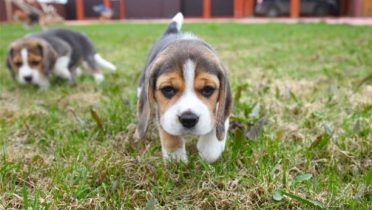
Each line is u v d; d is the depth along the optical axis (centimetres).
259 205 61
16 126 89
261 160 70
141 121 69
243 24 396
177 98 65
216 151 71
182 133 64
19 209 61
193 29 336
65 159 74
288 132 83
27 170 69
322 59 158
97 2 589
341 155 72
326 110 94
